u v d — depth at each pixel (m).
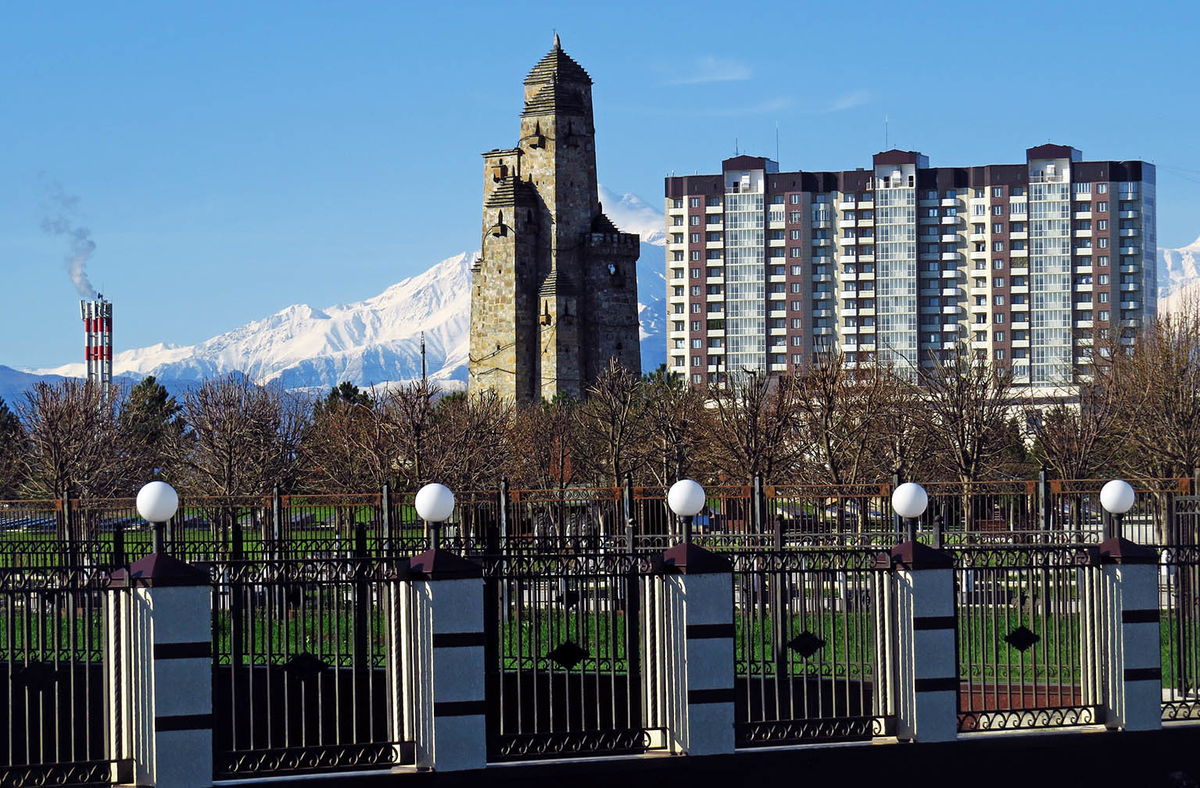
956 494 36.06
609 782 17.73
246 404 80.81
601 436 73.75
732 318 193.25
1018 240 188.75
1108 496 19.70
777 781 18.11
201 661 16.50
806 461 63.56
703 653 17.94
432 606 17.30
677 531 33.47
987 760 18.62
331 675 22.08
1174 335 68.75
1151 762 19.06
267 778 17.02
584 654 18.67
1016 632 19.34
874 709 18.91
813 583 22.08
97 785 16.52
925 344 191.38
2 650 20.92
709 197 193.62
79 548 29.56
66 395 78.56
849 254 191.50
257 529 33.16
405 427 68.88
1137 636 19.09
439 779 17.22
